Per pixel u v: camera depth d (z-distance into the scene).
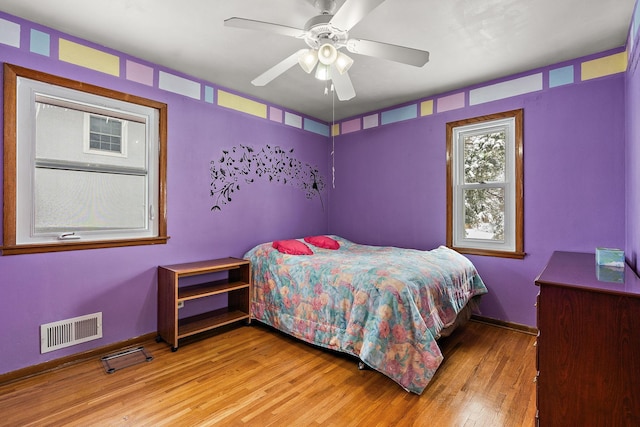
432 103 3.58
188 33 2.32
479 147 3.34
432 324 2.14
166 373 2.23
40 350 2.23
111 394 1.96
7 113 2.10
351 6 1.49
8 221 2.11
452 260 2.87
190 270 2.69
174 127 2.97
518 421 1.71
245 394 1.97
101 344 2.53
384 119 4.02
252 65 2.85
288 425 1.69
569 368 1.38
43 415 1.75
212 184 3.28
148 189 2.85
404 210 3.84
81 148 2.47
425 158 3.65
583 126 2.69
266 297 3.03
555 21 2.15
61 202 2.37
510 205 3.13
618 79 2.53
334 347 2.39
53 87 2.32
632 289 1.30
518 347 2.64
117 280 2.62
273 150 3.89
